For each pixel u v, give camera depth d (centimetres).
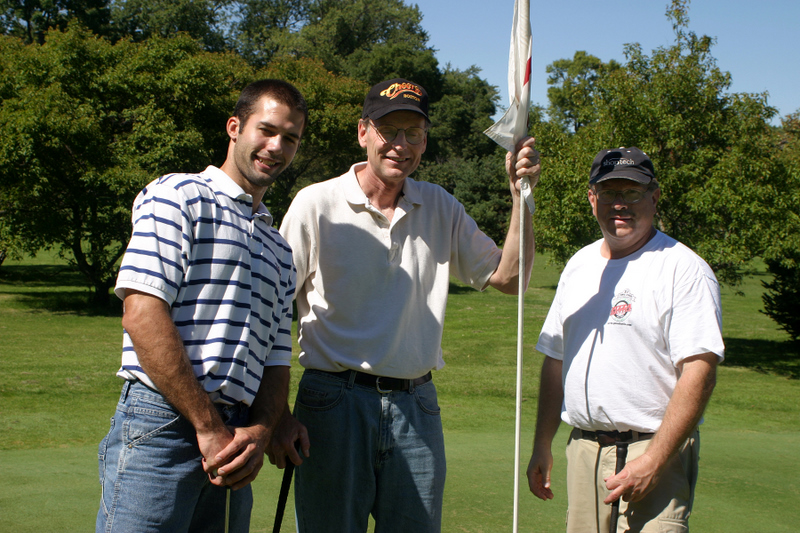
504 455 532
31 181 1727
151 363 190
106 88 1928
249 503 231
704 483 470
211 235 208
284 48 4303
